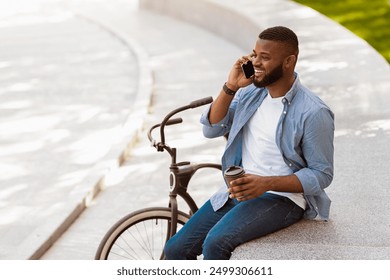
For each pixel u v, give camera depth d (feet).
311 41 69.51
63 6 121.29
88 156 55.06
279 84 27.63
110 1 123.85
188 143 54.95
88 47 90.79
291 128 27.50
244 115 28.60
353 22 89.97
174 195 31.58
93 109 66.33
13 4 125.08
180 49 86.43
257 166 28.50
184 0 101.35
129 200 46.68
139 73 76.28
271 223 28.09
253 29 79.05
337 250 27.40
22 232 43.29
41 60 85.25
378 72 58.23
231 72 28.40
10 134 60.64
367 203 33.71
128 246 38.83
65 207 44.37
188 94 68.44
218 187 46.83
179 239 29.43
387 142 43.37
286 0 90.43
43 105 68.18
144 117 60.64
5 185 50.44
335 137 44.93
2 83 76.13
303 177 27.02
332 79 56.95
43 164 53.98
